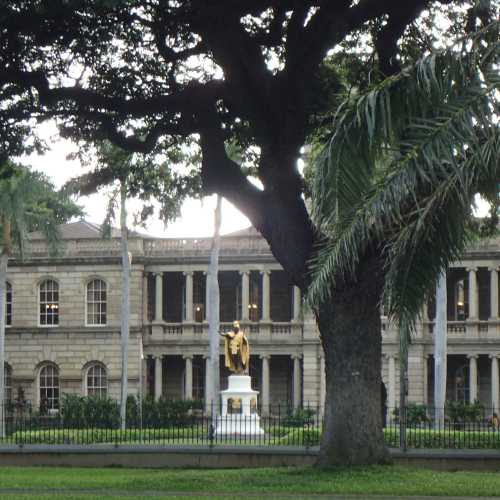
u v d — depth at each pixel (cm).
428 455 3488
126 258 7581
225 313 9762
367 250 2781
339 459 2869
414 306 2170
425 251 2158
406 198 2136
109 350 9575
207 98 3066
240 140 3462
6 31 2855
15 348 9744
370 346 2875
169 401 8338
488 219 3659
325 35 2825
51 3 2742
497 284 8900
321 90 3183
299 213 2953
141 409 7394
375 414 2888
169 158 3844
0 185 6831
